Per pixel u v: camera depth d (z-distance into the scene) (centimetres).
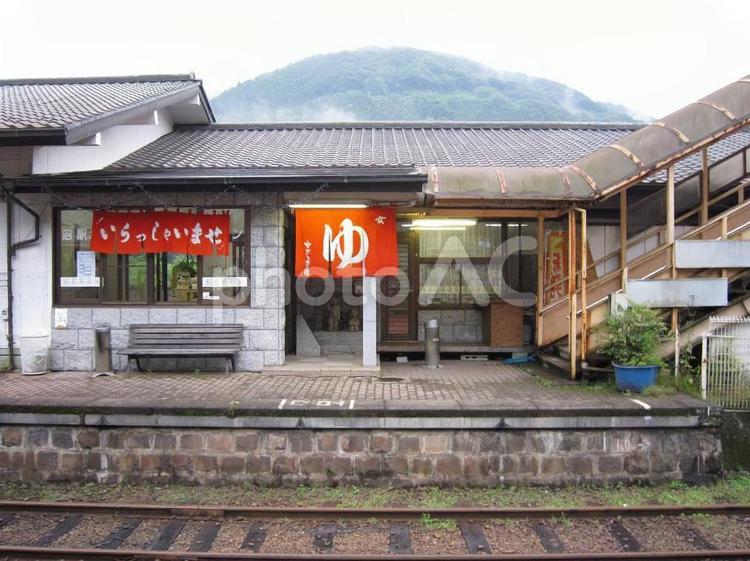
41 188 948
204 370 1043
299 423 749
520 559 576
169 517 671
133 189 966
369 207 1025
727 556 583
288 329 1191
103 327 1030
